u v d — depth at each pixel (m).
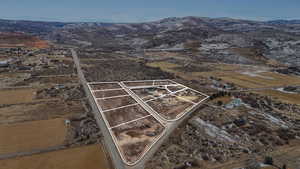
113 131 59.22
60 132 58.28
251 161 49.28
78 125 62.59
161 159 48.16
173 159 48.47
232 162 48.72
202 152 51.94
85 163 45.72
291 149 54.78
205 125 65.25
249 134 60.91
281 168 46.84
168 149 52.19
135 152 50.06
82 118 66.81
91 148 51.19
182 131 61.22
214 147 54.31
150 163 46.56
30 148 50.72
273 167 47.19
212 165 47.41
